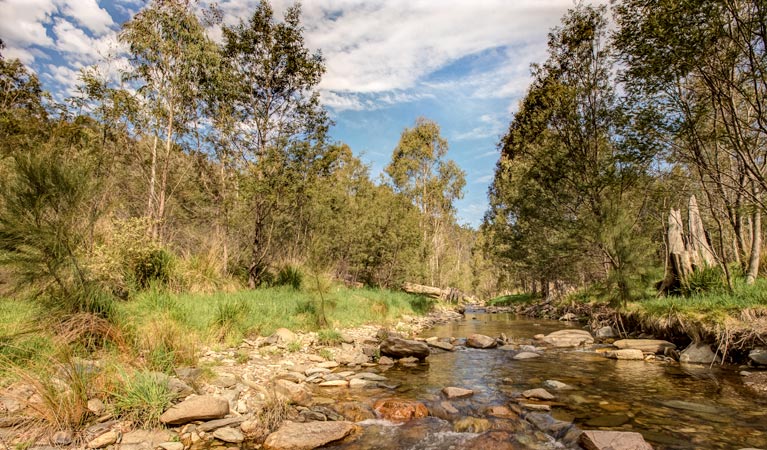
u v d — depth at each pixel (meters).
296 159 14.10
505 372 7.32
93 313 5.79
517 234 25.33
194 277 11.28
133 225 10.02
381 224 23.58
